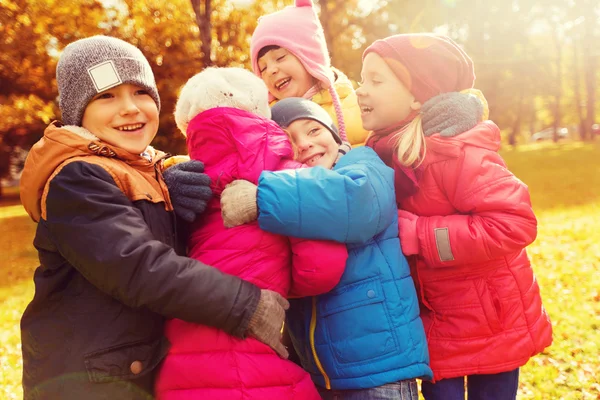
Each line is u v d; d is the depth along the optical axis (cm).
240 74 231
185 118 233
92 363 199
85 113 217
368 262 234
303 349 257
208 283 196
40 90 1722
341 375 233
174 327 216
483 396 270
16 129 2641
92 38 218
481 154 243
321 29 347
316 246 218
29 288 966
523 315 257
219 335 209
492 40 3103
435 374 256
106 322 203
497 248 237
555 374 461
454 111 247
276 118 251
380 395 229
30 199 209
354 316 231
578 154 2698
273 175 213
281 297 212
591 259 810
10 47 1523
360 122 332
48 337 207
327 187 212
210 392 206
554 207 1323
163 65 1470
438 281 255
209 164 225
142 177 216
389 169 240
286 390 212
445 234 240
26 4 1507
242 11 1510
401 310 234
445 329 255
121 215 196
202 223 226
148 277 191
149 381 214
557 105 4653
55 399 203
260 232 218
